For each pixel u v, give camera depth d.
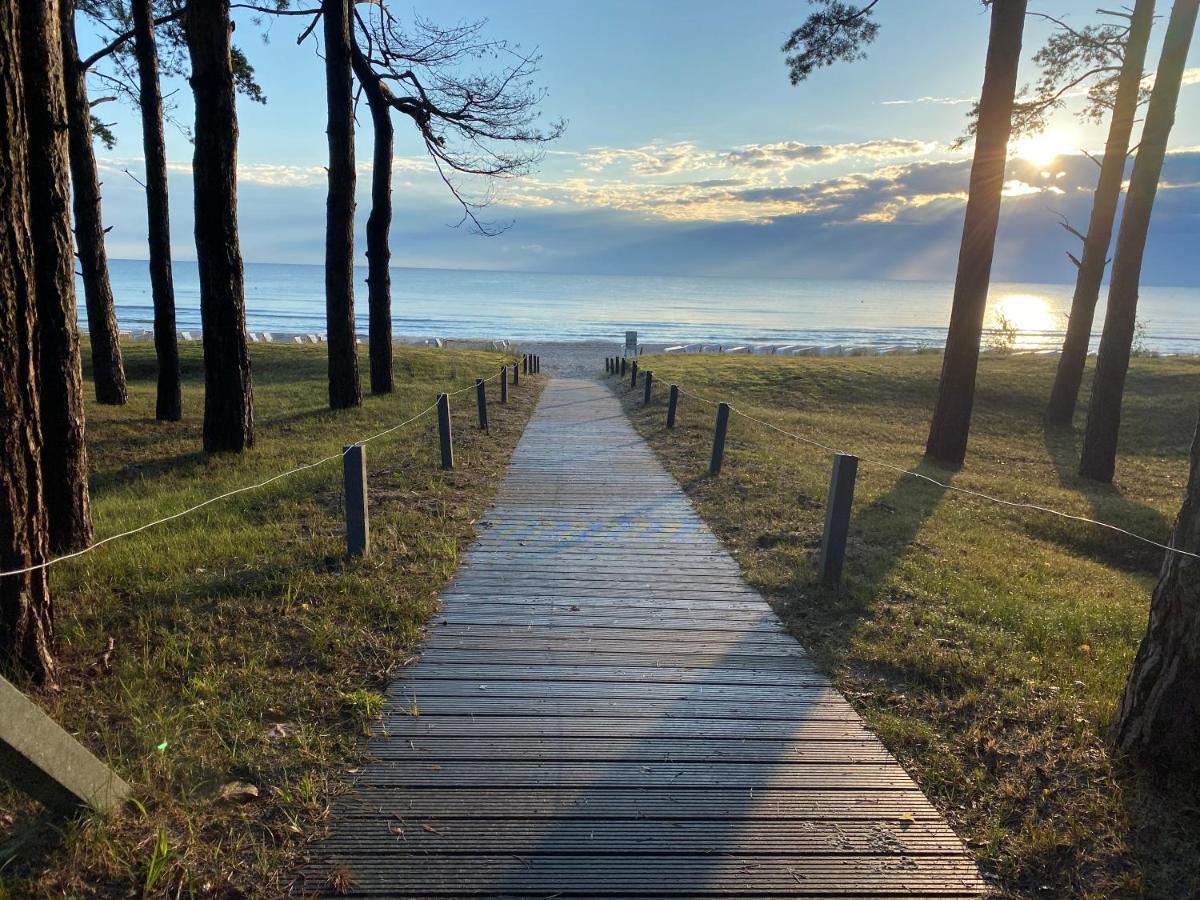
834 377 27.03
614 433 14.39
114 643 4.50
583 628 5.16
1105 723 3.90
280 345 30.98
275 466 10.38
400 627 4.99
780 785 3.46
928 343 71.69
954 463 14.05
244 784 3.30
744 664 4.68
